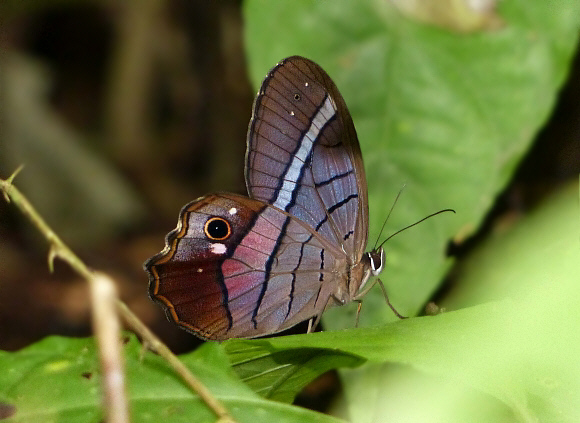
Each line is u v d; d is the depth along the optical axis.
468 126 0.74
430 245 0.74
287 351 0.70
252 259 0.73
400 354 0.69
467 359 0.69
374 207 0.74
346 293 0.73
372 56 0.75
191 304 0.72
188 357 0.70
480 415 0.69
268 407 0.69
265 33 0.74
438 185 0.74
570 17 0.74
